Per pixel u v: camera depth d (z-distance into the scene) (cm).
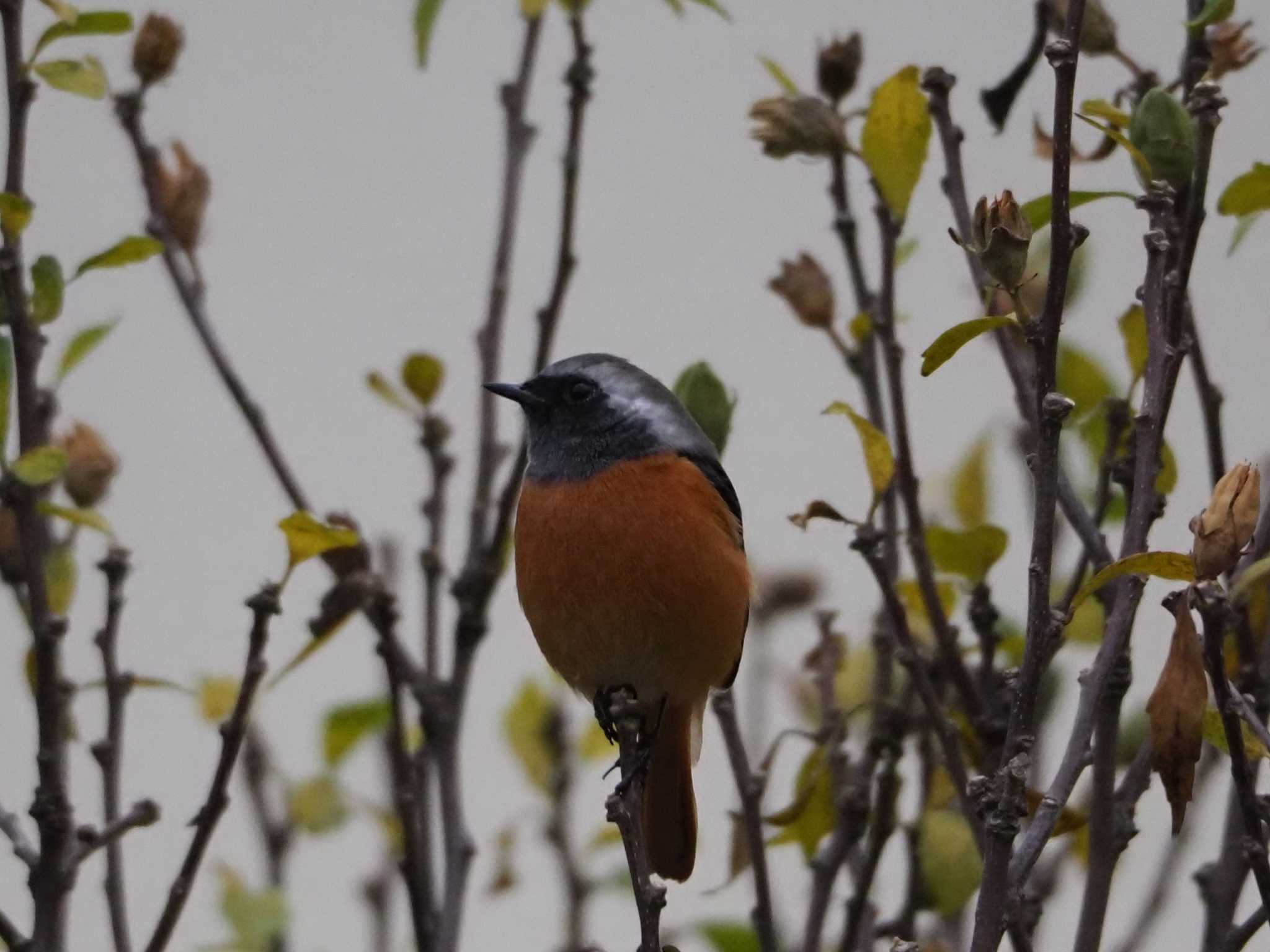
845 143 983
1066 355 1102
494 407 1100
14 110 890
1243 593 743
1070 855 1070
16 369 871
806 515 879
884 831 952
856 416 876
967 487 1189
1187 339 814
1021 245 714
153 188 1061
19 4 895
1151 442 754
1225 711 675
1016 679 723
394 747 980
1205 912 850
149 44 1059
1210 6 888
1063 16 979
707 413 1141
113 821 898
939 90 930
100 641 914
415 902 974
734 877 1020
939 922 1032
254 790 1180
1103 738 802
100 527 898
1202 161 831
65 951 844
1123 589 740
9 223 869
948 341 717
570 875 1228
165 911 846
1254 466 682
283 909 1080
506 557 1174
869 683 1213
